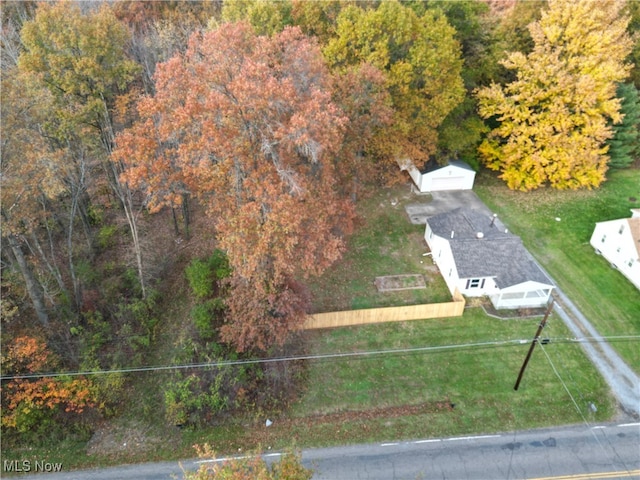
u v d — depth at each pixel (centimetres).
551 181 3503
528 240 3020
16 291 2219
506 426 1934
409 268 2798
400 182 3519
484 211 3303
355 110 2484
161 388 2094
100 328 2253
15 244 1958
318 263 2144
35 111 1875
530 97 3141
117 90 2806
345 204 2450
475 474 1762
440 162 3462
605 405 2012
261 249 1755
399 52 2881
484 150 3591
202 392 1986
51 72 2266
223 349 2166
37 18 2259
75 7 2425
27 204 1944
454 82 3019
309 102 1747
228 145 1639
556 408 2002
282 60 2098
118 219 2977
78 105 2320
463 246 2581
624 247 2709
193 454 1853
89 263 2580
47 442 1883
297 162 2091
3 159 1759
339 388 2105
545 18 3070
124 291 2505
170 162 2084
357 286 2661
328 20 3025
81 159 2222
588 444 1859
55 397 1923
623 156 3716
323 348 2288
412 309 2398
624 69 3153
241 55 1920
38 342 2022
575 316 2458
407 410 2011
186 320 2398
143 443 1895
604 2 3070
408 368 2191
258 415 1975
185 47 3152
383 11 2688
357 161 2670
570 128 3284
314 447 1873
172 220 3108
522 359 2220
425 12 3088
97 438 1917
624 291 2617
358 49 2764
